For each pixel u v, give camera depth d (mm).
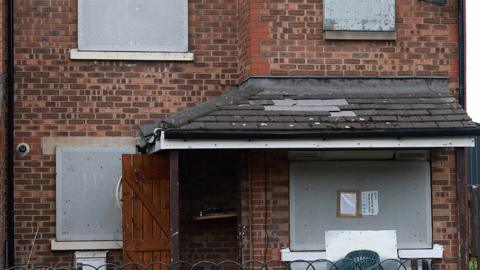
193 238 13336
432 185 12812
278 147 11484
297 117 11758
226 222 13438
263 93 12445
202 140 11391
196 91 13461
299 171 12602
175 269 11320
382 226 12695
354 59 12836
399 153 12773
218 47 13547
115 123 13281
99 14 13266
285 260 12453
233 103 12094
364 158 12711
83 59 13203
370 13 12859
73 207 13141
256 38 12641
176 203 11383
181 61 13422
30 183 13078
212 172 13430
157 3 13398
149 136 12336
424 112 12055
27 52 13164
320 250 12555
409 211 12742
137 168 12672
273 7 12703
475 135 11688
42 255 13062
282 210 12555
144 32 13344
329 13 12781
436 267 12773
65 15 13258
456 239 12797
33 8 13203
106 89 13281
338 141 11570
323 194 12625
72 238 13109
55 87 13188
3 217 12656
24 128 13117
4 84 12805
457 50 13094
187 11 13461
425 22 13023
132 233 12633
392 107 12172
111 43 13281
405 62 12945
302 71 12719
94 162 13203
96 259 13070
